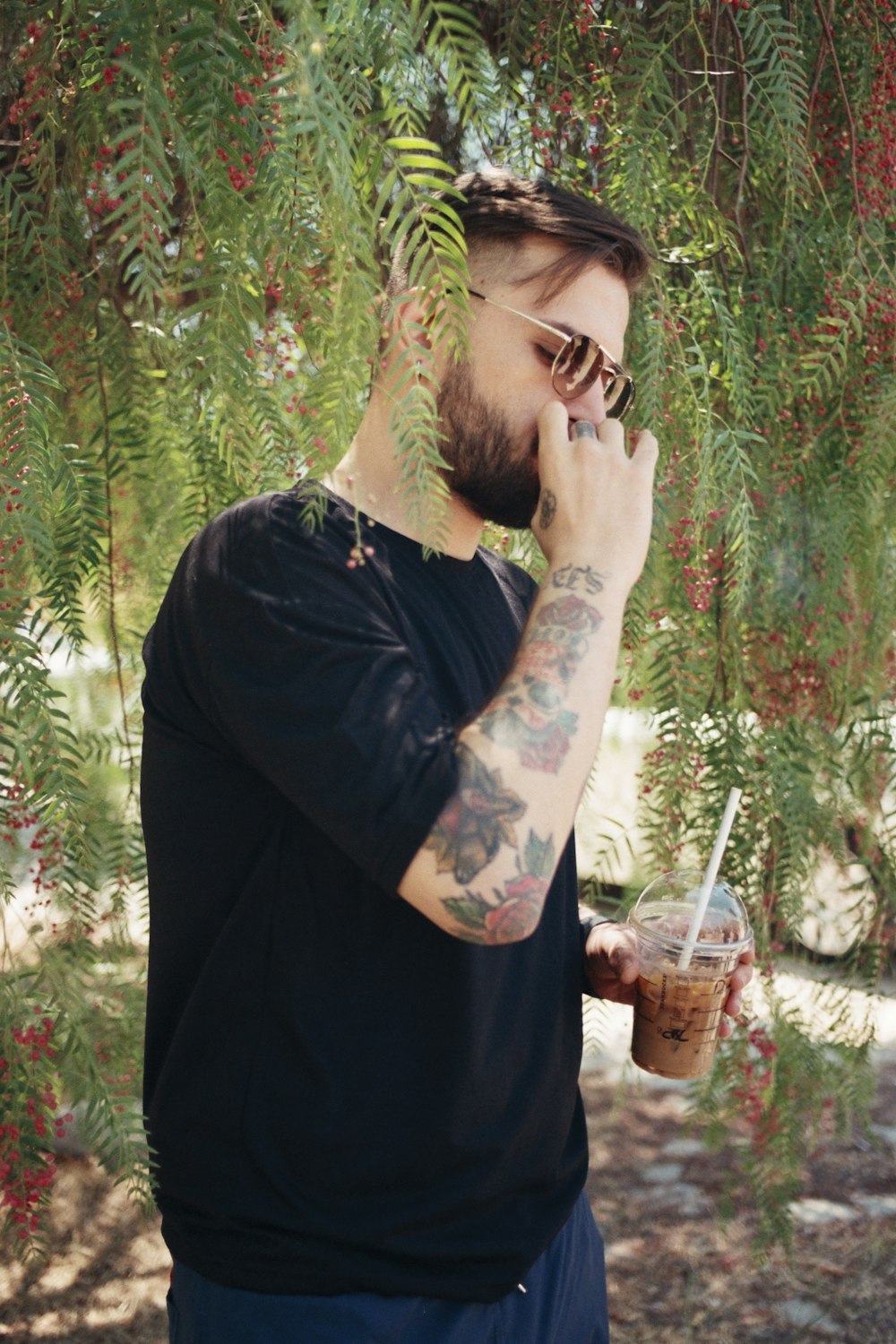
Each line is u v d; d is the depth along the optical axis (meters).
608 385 1.26
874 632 2.07
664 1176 3.49
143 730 1.26
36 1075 1.27
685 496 1.70
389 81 0.93
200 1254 1.18
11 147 1.33
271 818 1.15
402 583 1.20
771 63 1.64
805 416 1.87
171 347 1.38
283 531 1.09
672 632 1.84
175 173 1.21
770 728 2.00
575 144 1.71
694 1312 2.87
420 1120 1.15
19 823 1.32
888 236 1.95
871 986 2.15
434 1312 1.19
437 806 1.00
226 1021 1.17
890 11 1.86
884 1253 3.04
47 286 1.25
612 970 1.53
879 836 2.13
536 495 1.25
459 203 1.22
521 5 1.58
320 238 0.93
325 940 1.14
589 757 1.06
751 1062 2.03
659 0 1.76
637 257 1.27
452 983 1.14
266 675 1.05
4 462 0.99
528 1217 1.29
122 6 0.82
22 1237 1.27
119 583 1.71
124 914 1.61
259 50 1.01
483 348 1.20
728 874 1.89
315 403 0.91
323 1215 1.14
